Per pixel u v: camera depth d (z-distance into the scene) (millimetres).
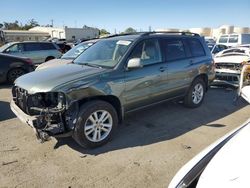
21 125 5234
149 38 5059
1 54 9727
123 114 4594
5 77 9633
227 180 1929
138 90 4688
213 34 52750
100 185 3240
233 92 8086
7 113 6051
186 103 6102
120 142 4395
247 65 6438
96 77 4137
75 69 4465
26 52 14094
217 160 2211
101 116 4188
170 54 5414
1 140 4520
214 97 7438
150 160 3801
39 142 4406
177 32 5875
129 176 3418
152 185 3232
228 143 2424
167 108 6219
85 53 5379
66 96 3762
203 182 2010
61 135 3824
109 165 3680
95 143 4141
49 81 3957
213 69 6539
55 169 3598
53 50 15070
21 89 4156
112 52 4820
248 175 1911
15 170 3582
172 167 3619
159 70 5043
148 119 5484
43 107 3836
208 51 6477
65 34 62312
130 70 4555
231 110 6160
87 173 3496
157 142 4391
